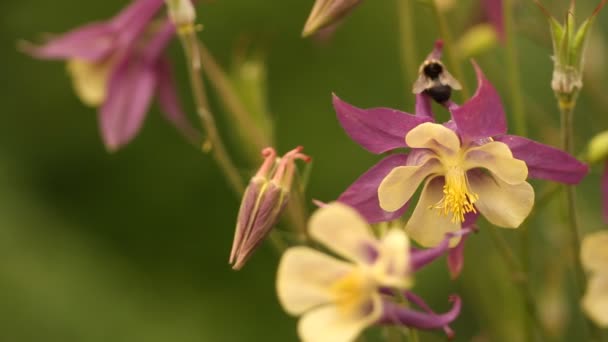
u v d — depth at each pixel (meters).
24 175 1.51
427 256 0.78
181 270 1.50
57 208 1.51
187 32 0.91
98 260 1.47
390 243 0.77
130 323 1.43
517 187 0.84
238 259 0.84
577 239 0.88
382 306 0.78
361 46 1.44
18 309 1.38
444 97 0.84
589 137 1.03
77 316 1.40
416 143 0.83
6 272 1.39
